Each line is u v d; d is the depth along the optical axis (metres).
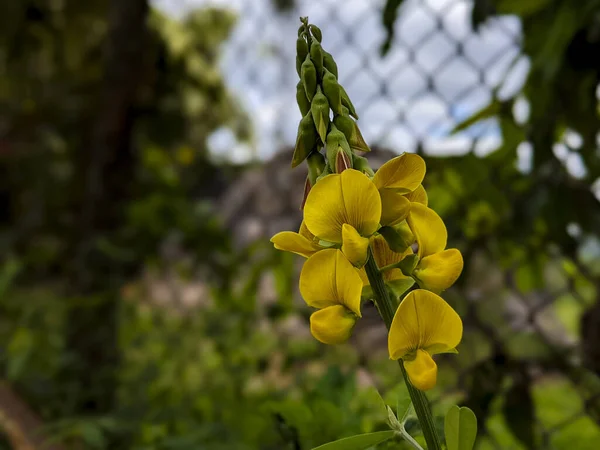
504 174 0.43
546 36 0.39
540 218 0.44
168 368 0.74
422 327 0.15
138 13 0.80
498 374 0.38
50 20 1.03
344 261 0.15
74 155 0.98
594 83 0.39
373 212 0.15
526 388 0.37
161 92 0.94
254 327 0.75
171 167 0.94
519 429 0.37
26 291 0.88
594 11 0.36
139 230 0.80
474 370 0.38
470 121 0.41
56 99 1.02
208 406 0.63
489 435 0.38
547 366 0.39
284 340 0.65
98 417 0.52
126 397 0.65
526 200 0.43
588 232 0.42
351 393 0.33
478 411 0.37
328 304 0.16
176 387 0.70
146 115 0.90
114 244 0.79
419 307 0.15
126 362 0.78
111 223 0.83
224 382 0.69
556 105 0.40
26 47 1.05
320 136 0.16
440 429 0.24
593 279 0.41
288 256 0.64
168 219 0.81
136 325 0.84
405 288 0.16
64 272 0.87
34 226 0.99
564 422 0.39
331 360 0.55
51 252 0.89
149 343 0.82
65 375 0.67
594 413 0.39
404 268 0.16
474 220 0.45
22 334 0.74
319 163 0.17
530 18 0.41
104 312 0.75
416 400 0.16
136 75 0.82
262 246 0.75
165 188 0.88
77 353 0.70
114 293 0.74
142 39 0.81
